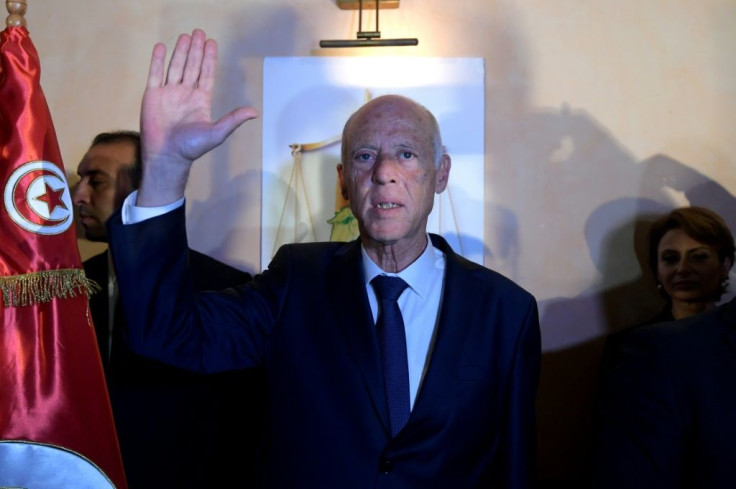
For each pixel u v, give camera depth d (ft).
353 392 3.82
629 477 3.81
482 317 4.11
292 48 6.56
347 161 4.13
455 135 6.45
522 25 6.53
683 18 6.52
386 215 3.88
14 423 3.63
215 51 3.55
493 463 4.11
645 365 4.00
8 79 3.81
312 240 6.43
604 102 6.51
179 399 5.38
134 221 3.46
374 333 3.92
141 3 6.61
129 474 5.18
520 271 6.47
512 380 4.09
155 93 3.43
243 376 5.55
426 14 6.53
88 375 3.90
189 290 3.67
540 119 6.50
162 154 3.39
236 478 5.42
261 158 6.52
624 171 6.48
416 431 3.74
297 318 4.10
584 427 6.40
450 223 6.43
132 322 3.46
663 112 6.50
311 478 3.73
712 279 6.10
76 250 3.95
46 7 6.63
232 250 6.50
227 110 6.55
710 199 6.46
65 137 6.56
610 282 6.45
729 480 3.64
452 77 6.46
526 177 6.48
